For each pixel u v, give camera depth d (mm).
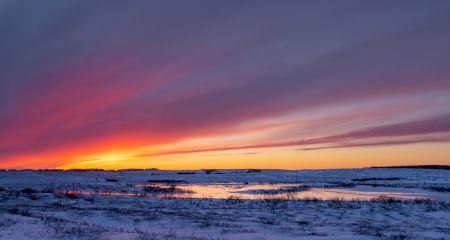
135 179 109375
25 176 97750
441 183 75938
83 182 82812
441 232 21109
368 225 24031
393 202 37500
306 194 50312
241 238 17766
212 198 42719
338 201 38656
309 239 17516
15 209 27062
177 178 121750
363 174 145375
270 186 69062
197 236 18047
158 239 15977
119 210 29781
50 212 27000
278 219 26344
